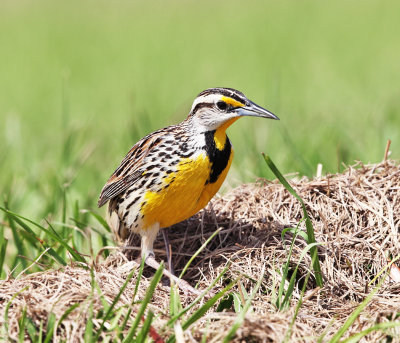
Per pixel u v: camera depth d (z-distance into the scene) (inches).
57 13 1850.4
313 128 641.0
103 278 331.0
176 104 807.7
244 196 403.9
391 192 377.4
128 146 588.4
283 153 550.0
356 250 353.4
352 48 1154.0
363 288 333.4
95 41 1406.3
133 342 268.7
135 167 352.2
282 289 310.8
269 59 1093.8
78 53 1282.0
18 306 291.0
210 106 344.2
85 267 337.4
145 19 1689.2
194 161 341.1
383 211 368.8
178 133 352.5
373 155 514.3
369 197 375.9
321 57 1082.7
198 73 1027.3
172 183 342.0
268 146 576.7
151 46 1312.7
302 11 1625.2
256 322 274.7
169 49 1268.5
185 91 898.1
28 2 2059.5
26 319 281.7
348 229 366.0
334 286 333.4
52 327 277.9
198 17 1665.8
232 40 1317.7
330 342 266.8
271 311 307.4
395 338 275.6
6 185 529.3
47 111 878.4
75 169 512.4
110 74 1078.4
